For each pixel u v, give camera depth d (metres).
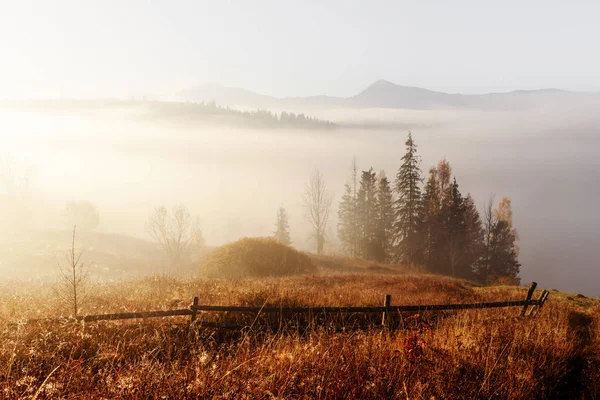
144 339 6.52
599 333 8.68
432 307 8.72
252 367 4.51
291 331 7.50
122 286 12.22
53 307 8.16
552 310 10.38
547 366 6.16
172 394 3.76
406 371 4.77
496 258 62.91
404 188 58.25
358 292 14.00
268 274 28.31
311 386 4.18
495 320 8.45
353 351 5.41
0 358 5.10
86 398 3.83
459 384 4.79
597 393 5.62
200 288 11.59
